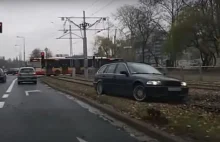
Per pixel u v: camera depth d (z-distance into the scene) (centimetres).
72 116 1073
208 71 2514
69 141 733
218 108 1138
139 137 769
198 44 4991
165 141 709
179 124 820
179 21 4806
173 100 1362
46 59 5847
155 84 1272
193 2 4069
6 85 2959
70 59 5934
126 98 1433
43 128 875
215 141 647
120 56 8444
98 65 5934
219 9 1170
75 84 2527
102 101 1359
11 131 837
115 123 948
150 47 6844
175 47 4909
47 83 3122
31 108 1266
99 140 741
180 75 2680
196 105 1225
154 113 901
